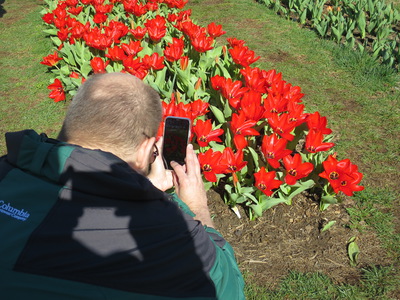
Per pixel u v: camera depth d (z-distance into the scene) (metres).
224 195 3.28
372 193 3.43
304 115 3.27
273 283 2.67
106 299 1.02
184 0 6.69
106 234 1.06
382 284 2.62
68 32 5.33
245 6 8.91
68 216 1.07
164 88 4.34
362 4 7.80
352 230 3.06
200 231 1.20
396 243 2.93
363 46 6.44
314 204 3.29
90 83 1.27
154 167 1.85
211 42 4.79
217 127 3.44
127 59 4.06
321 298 2.55
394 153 3.98
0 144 4.41
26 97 5.41
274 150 2.91
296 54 6.40
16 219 1.08
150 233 1.09
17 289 1.00
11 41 7.64
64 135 1.26
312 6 7.55
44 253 1.02
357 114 4.71
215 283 1.20
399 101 4.95
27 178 1.14
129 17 6.81
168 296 1.08
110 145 1.23
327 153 3.44
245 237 3.04
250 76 3.82
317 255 2.87
